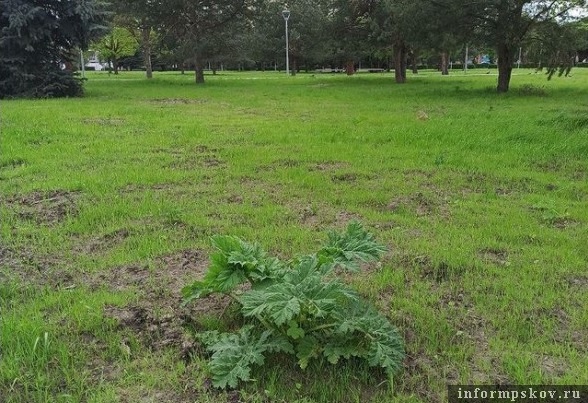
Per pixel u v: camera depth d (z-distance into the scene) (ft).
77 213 16.99
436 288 12.09
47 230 15.37
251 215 16.99
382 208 18.30
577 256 13.92
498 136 30.55
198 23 98.99
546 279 12.52
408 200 19.03
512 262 13.50
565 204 18.61
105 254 13.83
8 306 10.92
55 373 8.68
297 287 8.69
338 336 9.04
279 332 9.23
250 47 170.40
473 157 25.73
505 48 69.05
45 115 41.09
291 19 166.71
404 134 31.48
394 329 9.02
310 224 16.35
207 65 238.27
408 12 68.85
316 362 8.91
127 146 27.96
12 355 8.93
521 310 11.00
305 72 197.88
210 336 9.48
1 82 63.00
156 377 8.62
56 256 13.66
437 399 8.36
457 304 11.34
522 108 48.26
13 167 23.44
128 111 45.06
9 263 13.10
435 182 21.52
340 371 8.76
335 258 9.96
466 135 30.81
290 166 23.89
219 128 34.81
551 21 62.44
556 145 28.09
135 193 19.30
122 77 135.13
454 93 67.87
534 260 13.64
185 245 14.28
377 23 92.48
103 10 72.49
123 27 154.81
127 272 12.67
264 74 168.25
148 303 10.97
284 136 31.22
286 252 13.83
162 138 30.42
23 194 18.92
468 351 9.50
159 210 17.17
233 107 50.24
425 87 81.30
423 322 10.41
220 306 10.89
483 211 17.89
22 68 64.13
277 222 16.40
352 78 118.21
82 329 9.85
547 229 16.02
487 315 10.81
